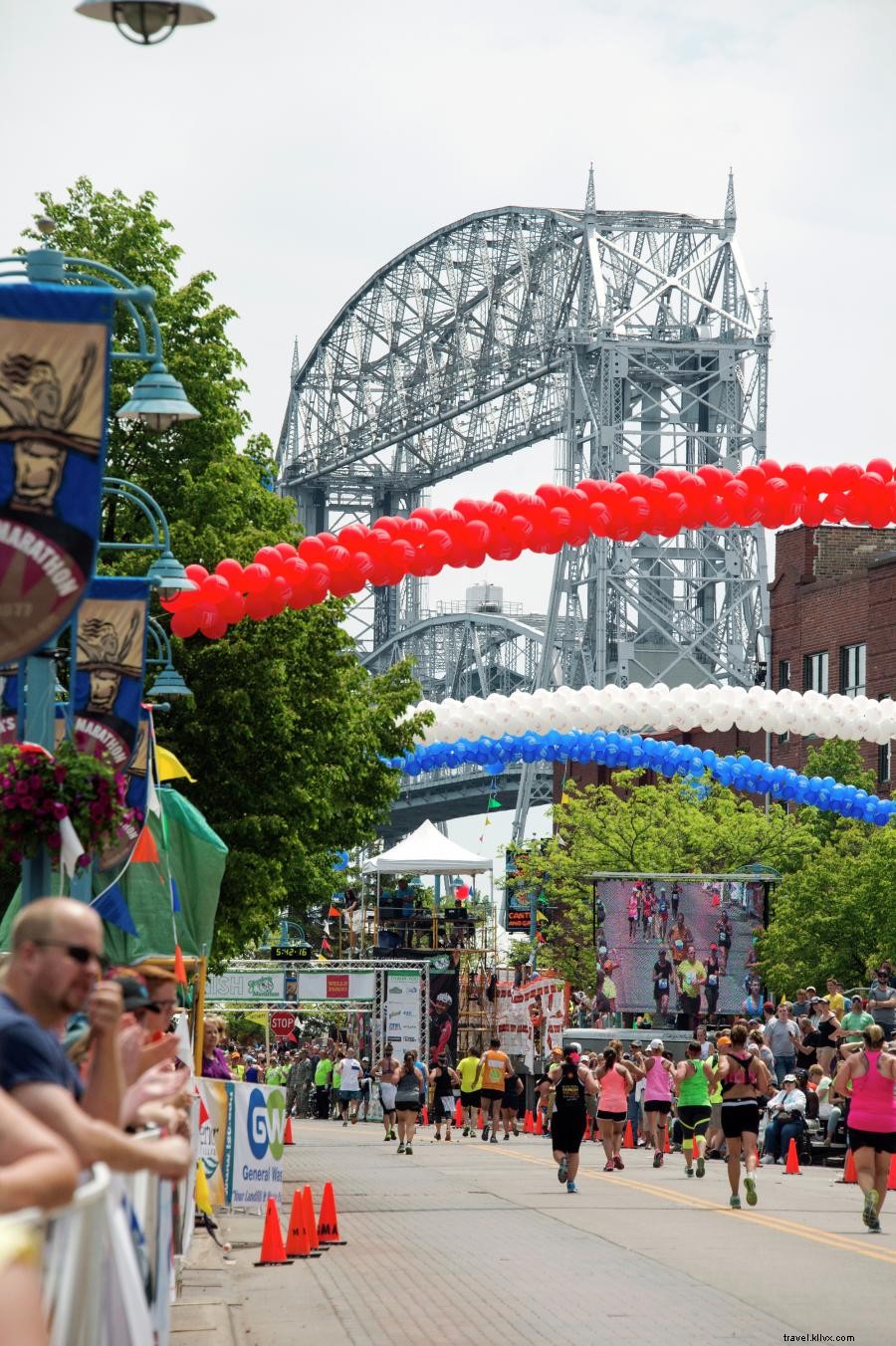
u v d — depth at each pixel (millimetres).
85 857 16312
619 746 49000
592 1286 18453
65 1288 5809
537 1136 54281
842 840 67625
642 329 164000
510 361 183750
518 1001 62125
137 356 17781
